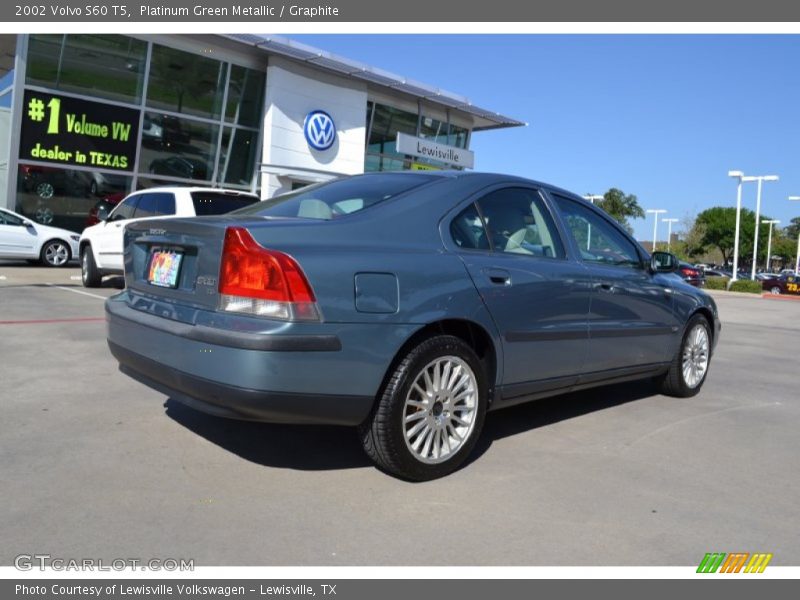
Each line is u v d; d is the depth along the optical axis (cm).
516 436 444
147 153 1922
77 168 1784
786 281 3600
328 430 430
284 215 379
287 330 301
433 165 2656
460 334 386
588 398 562
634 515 324
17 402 463
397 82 2333
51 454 370
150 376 355
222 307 316
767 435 467
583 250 466
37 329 737
